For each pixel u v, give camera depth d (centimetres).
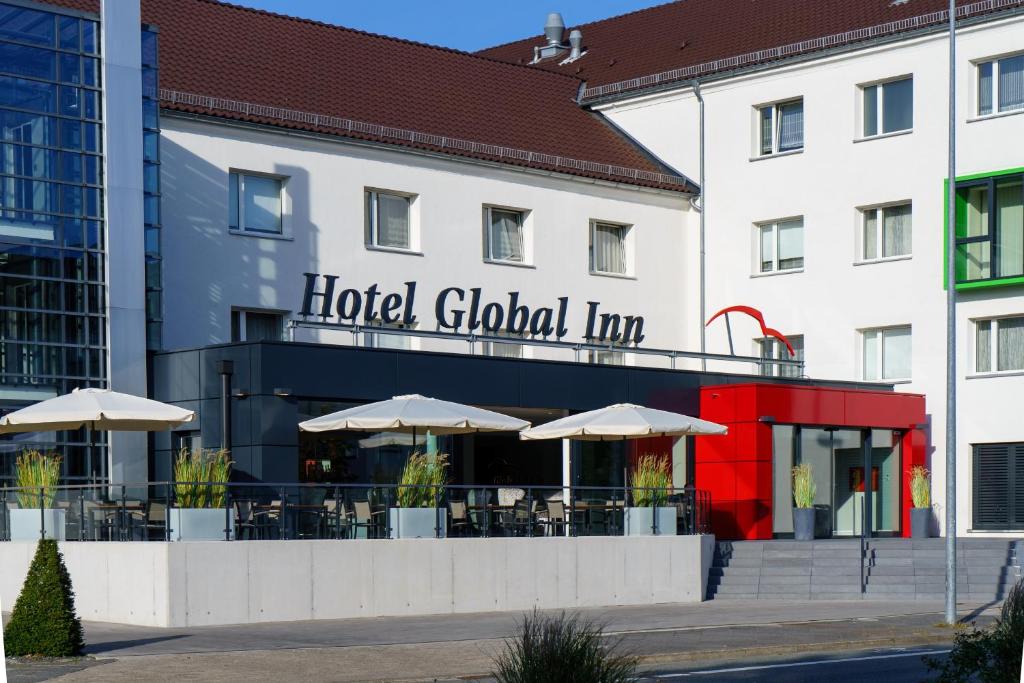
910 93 3519
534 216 3506
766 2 4100
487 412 2462
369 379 2631
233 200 3000
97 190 2553
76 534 2131
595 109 4081
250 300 2962
